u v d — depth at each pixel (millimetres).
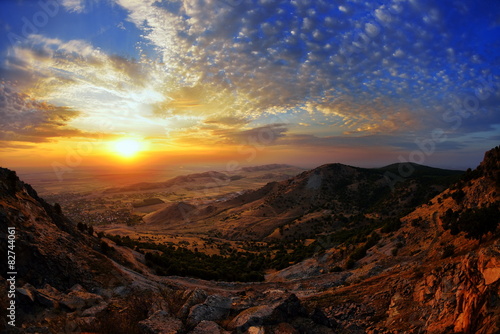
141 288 32875
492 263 13289
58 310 17141
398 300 22734
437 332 14281
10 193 38312
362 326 21000
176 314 13695
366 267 44594
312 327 12820
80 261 33625
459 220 34688
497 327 10766
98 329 13172
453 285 17562
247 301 14445
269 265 84812
